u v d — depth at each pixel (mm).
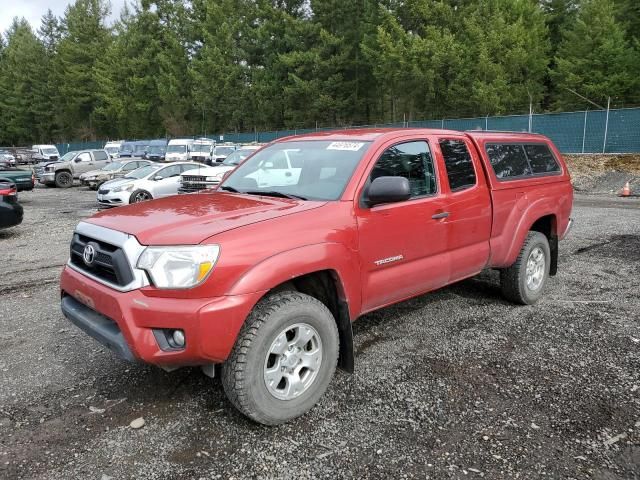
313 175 3938
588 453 2898
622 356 4137
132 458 2918
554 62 40000
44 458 2924
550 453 2902
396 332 4730
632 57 33594
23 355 4387
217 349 2881
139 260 2928
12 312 5641
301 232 3242
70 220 13695
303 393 3277
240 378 3004
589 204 14867
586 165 22297
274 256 3068
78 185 27078
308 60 40938
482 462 2828
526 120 26859
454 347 4367
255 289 2965
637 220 11141
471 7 35625
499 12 35906
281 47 46250
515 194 5082
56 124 70438
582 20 36344
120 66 58188
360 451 2947
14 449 3012
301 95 42688
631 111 23031
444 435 3088
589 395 3527
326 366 3377
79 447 3029
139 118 58906
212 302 2859
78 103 63656
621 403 3416
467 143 4727
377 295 3775
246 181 4359
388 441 3037
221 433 3156
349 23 40812
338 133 4434
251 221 3162
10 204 10664
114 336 3021
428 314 5199
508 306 5430
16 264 8234
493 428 3146
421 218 4020
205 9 53469
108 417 3359
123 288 2969
